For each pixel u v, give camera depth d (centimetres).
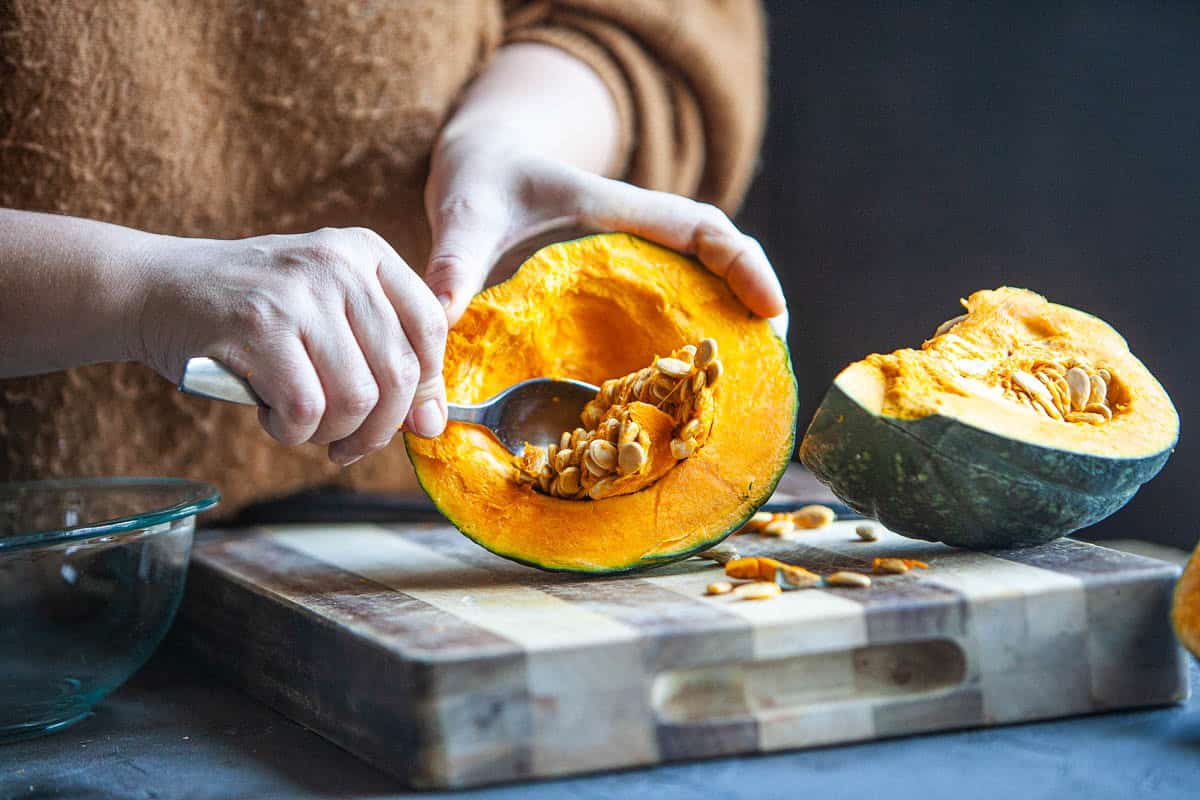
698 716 96
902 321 208
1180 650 100
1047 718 99
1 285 105
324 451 144
